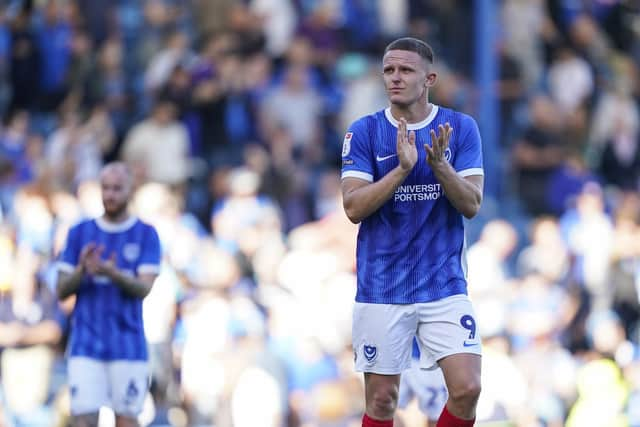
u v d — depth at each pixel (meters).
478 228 57.72
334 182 56.06
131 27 63.72
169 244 46.72
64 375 43.56
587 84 68.31
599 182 63.41
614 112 68.38
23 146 55.34
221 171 55.56
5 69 62.00
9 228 45.16
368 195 23.81
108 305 32.81
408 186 24.45
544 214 61.88
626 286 54.16
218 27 63.62
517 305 49.34
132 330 33.00
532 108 63.94
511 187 62.72
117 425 33.06
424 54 24.50
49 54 62.22
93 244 32.12
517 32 68.06
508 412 45.03
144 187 47.91
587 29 70.38
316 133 61.19
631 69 72.00
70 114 60.34
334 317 46.88
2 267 42.78
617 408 48.56
